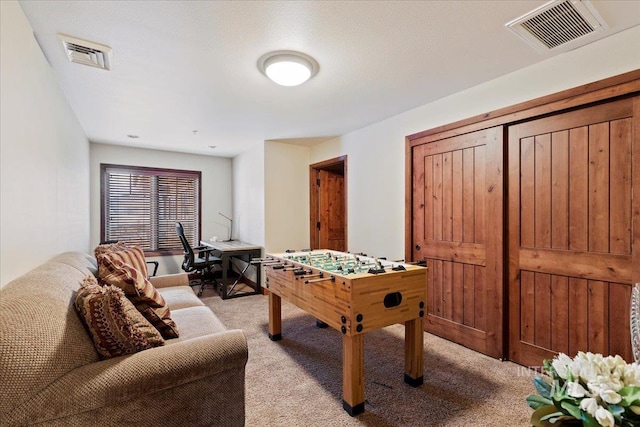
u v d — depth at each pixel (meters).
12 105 1.48
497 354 2.46
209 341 1.37
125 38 1.84
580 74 1.99
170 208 5.24
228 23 1.71
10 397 0.95
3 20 1.38
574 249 2.07
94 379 1.10
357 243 3.89
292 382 2.12
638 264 1.79
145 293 1.71
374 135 3.64
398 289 1.96
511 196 2.41
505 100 2.39
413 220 3.19
